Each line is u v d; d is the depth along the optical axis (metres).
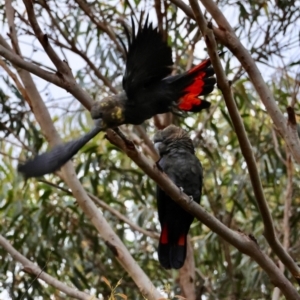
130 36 6.58
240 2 11.63
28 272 9.40
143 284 9.31
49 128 9.84
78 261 13.94
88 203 9.87
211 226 7.43
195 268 12.97
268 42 11.51
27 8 7.21
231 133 13.97
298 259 11.16
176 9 11.72
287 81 11.27
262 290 12.95
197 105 7.02
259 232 13.13
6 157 13.09
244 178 12.20
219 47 11.38
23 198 12.92
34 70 7.21
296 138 8.05
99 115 6.60
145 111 6.76
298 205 12.11
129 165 14.14
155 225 14.27
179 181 10.11
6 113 11.95
